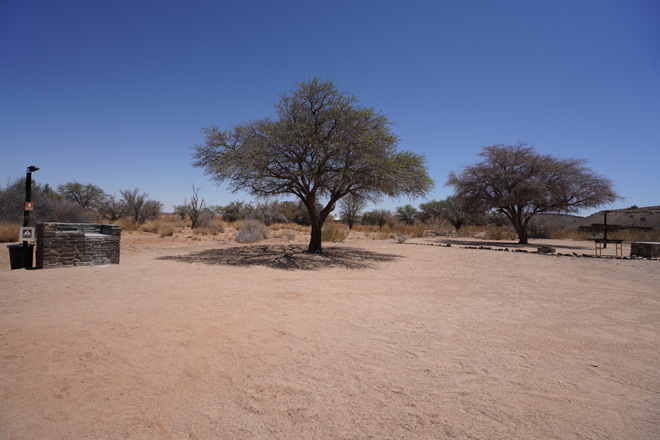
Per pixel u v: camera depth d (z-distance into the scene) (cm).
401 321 575
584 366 405
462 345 468
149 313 575
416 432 271
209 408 300
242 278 930
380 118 1418
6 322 503
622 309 672
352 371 380
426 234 3600
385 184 1399
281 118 1410
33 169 1006
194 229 2909
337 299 724
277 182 1511
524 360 420
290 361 402
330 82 1359
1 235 1609
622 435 271
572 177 2434
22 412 283
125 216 3381
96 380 342
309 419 287
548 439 264
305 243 2184
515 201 2481
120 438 255
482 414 299
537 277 1046
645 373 388
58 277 863
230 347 438
